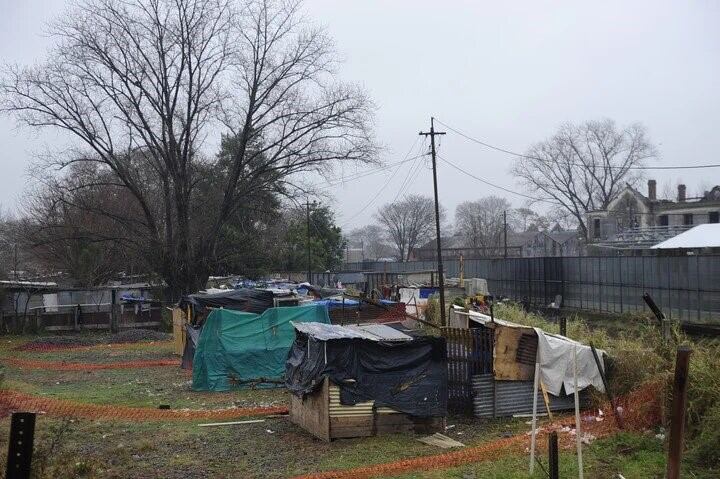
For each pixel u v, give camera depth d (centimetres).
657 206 7038
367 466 948
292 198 4209
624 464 915
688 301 3059
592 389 1338
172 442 1105
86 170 4725
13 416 498
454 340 1341
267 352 1789
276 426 1234
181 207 4038
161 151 3988
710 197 7044
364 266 8450
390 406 1142
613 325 2923
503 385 1324
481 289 4262
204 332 1744
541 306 4162
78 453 995
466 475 880
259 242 5238
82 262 4641
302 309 1858
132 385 1795
